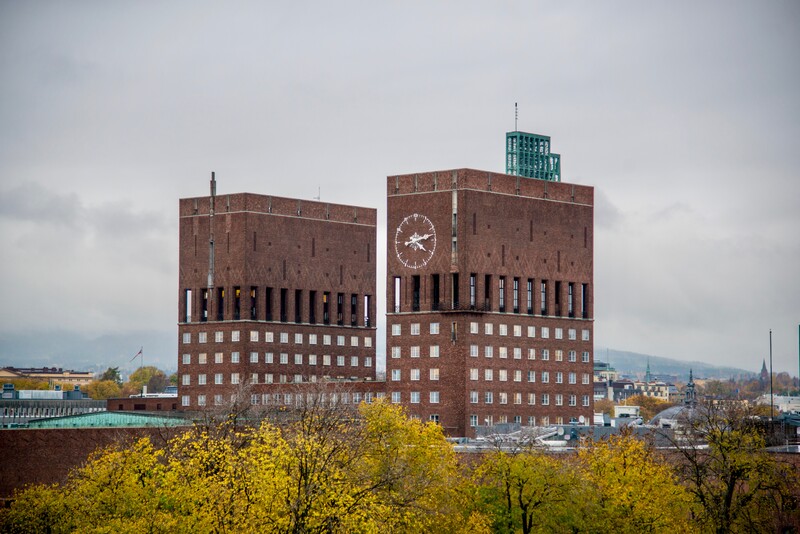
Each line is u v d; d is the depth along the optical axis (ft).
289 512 645.51
